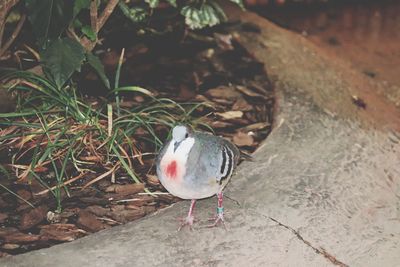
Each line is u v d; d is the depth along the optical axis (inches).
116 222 213.0
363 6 416.8
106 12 255.8
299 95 287.0
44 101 251.0
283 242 204.4
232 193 223.0
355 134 265.6
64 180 227.3
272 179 231.5
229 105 281.9
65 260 189.8
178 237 202.4
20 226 208.4
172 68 303.1
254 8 401.7
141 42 319.6
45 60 231.0
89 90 277.1
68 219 212.7
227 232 206.1
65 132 240.2
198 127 263.6
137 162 239.5
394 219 223.8
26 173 226.2
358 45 369.1
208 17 292.0
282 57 319.0
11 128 243.3
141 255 193.9
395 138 269.7
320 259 200.5
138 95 278.5
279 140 254.4
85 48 255.6
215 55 318.3
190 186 193.5
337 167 242.5
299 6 409.4
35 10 226.5
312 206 220.8
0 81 257.9
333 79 306.3
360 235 213.5
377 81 329.1
